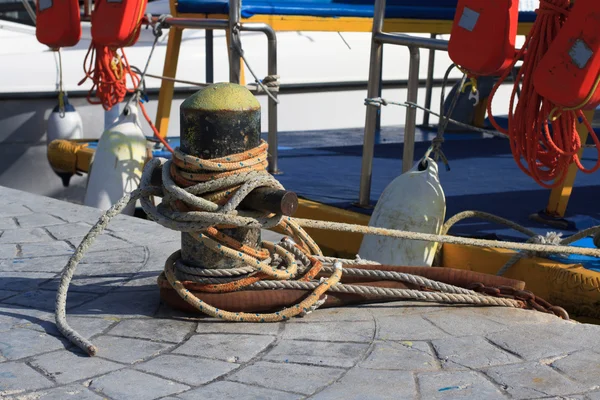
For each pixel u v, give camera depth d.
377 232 3.72
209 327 3.36
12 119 8.31
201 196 3.35
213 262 3.46
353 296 3.59
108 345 3.15
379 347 3.10
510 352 3.04
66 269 3.41
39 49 8.53
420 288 3.72
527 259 4.16
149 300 3.70
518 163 3.96
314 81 9.97
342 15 6.92
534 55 3.77
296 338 3.21
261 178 3.32
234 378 2.82
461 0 4.23
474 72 4.20
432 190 4.38
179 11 7.03
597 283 3.84
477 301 3.59
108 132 6.11
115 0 5.89
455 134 9.27
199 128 3.32
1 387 2.74
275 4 6.75
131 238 4.80
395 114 10.82
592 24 3.42
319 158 7.48
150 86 8.96
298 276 3.64
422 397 2.64
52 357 3.02
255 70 9.60
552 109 3.70
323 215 5.30
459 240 3.76
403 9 7.00
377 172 6.68
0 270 4.16
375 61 5.11
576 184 6.28
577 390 2.70
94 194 6.03
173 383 2.78
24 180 8.51
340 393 2.68
